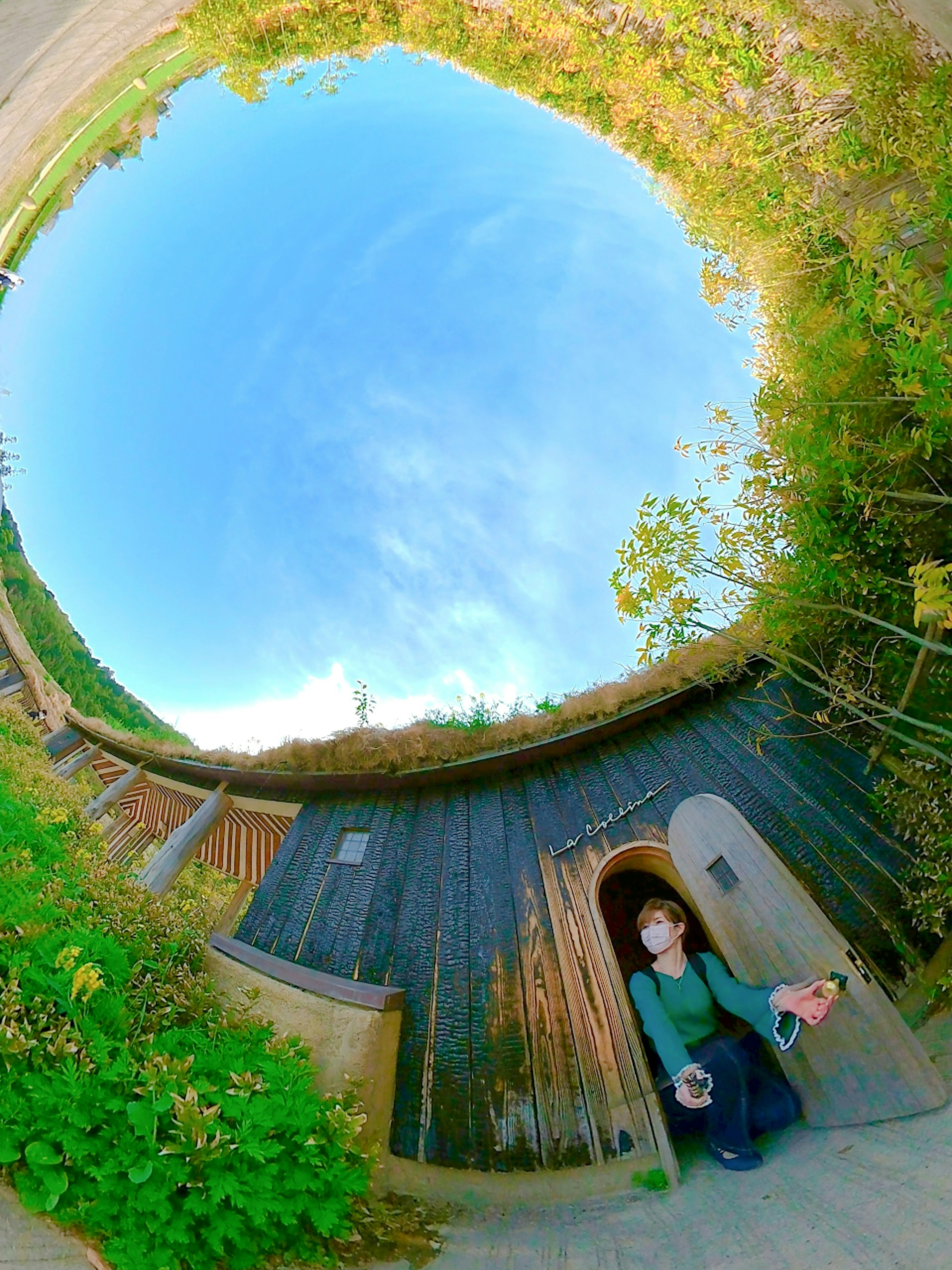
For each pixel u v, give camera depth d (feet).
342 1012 12.87
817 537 10.67
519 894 15.25
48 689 37.45
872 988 9.04
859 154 13.55
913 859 11.02
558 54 22.48
